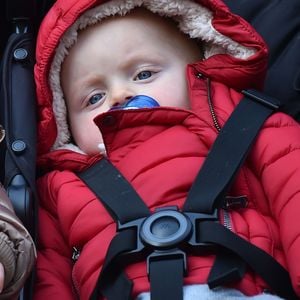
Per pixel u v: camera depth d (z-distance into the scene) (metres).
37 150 2.05
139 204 1.81
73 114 2.12
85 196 1.90
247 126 1.90
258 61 2.04
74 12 2.05
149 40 2.09
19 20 2.13
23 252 1.60
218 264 1.68
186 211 1.76
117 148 1.98
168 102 2.05
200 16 2.09
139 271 1.72
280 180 1.82
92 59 2.08
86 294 1.80
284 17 2.28
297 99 2.16
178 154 1.90
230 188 1.86
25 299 1.73
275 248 1.78
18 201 1.82
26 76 2.05
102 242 1.82
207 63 2.07
